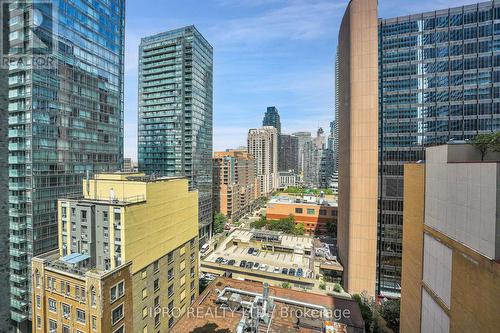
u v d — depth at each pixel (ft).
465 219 54.65
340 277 230.89
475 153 62.59
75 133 186.29
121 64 238.48
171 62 330.75
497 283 43.60
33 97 155.53
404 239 95.09
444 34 193.16
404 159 201.67
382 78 209.87
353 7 193.88
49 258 106.32
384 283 202.28
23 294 156.04
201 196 340.80
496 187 45.21
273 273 229.66
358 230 198.70
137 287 103.96
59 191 173.47
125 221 97.04
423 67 198.80
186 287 141.79
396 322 146.51
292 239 314.14
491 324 45.03
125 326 97.66
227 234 373.61
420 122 199.11
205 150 362.53
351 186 200.75
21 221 156.56
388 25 208.95
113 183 113.60
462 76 188.14
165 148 333.83
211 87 388.78
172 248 128.26
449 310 61.00
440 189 66.69
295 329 95.61
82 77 191.01
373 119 191.52
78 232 104.73
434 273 69.92
